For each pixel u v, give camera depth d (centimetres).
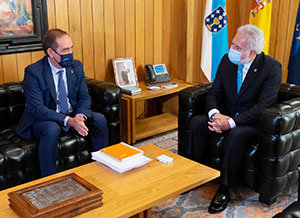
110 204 167
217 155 268
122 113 353
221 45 384
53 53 259
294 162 246
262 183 240
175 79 427
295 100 248
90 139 281
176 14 410
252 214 239
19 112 298
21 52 320
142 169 203
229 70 275
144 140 367
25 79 267
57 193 166
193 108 282
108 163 201
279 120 223
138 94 355
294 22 371
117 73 377
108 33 375
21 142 257
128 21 388
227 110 285
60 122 260
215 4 375
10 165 241
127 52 396
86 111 276
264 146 233
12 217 156
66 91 280
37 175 259
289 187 256
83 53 362
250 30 251
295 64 361
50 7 330
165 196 175
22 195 163
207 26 384
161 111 436
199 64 427
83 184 173
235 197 261
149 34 409
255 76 262
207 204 252
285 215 161
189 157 281
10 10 306
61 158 263
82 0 349
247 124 259
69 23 345
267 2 351
